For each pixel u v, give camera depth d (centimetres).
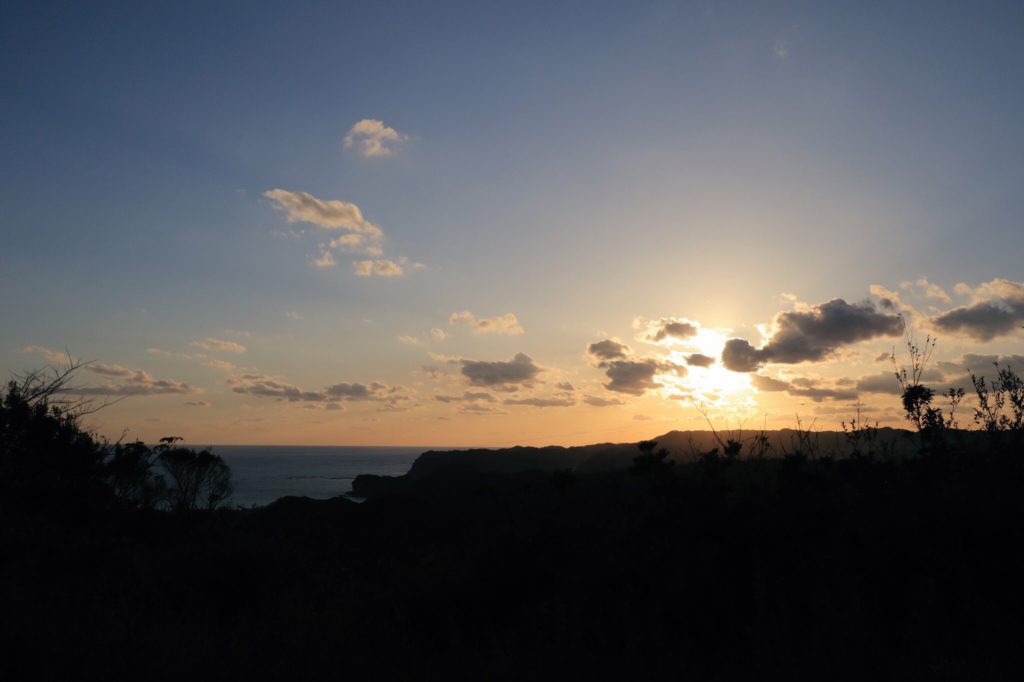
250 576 1030
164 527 1570
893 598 691
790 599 689
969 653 607
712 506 736
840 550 710
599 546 793
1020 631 628
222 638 762
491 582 798
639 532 776
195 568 1031
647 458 779
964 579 670
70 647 702
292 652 707
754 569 696
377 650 731
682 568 716
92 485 1669
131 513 1631
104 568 1112
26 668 652
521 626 750
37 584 1008
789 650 629
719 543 725
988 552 687
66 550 1181
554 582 793
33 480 1520
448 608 792
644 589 735
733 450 787
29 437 1652
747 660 648
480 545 866
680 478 781
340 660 693
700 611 691
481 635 759
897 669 587
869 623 654
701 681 613
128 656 686
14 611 761
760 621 666
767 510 726
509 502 920
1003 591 674
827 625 639
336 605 905
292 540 1391
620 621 713
